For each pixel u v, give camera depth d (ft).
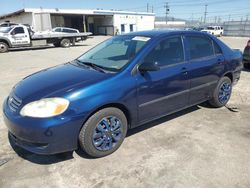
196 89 13.33
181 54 12.44
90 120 9.37
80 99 8.96
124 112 10.64
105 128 9.95
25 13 116.26
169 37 12.10
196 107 15.69
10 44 53.16
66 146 9.12
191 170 9.29
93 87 9.31
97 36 131.13
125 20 146.20
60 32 67.51
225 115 14.43
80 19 143.33
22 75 27.04
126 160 9.98
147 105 11.09
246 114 14.60
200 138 11.68
